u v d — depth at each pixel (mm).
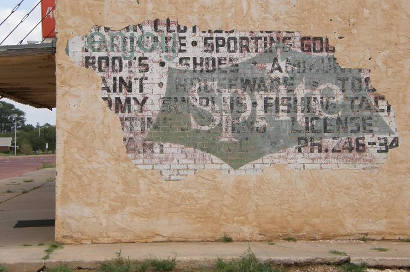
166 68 8281
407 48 8586
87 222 8055
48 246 7848
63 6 8188
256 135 8344
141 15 8297
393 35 8586
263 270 6656
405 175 8500
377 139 8500
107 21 8234
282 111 8398
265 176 8320
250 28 8414
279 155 8359
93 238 8055
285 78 8430
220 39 8367
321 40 8500
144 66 8250
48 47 8414
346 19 8539
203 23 8352
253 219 8281
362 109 8500
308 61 8469
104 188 8094
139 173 8164
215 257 7074
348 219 8398
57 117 8062
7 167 35562
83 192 8055
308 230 8344
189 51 8320
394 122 8531
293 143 8383
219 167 8273
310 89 8445
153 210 8156
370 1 8578
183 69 8305
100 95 8156
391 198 8469
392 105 8539
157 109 8234
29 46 8422
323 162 8406
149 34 8289
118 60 8219
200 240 8203
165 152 8227
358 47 8531
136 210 8133
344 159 8438
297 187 8352
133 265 6812
